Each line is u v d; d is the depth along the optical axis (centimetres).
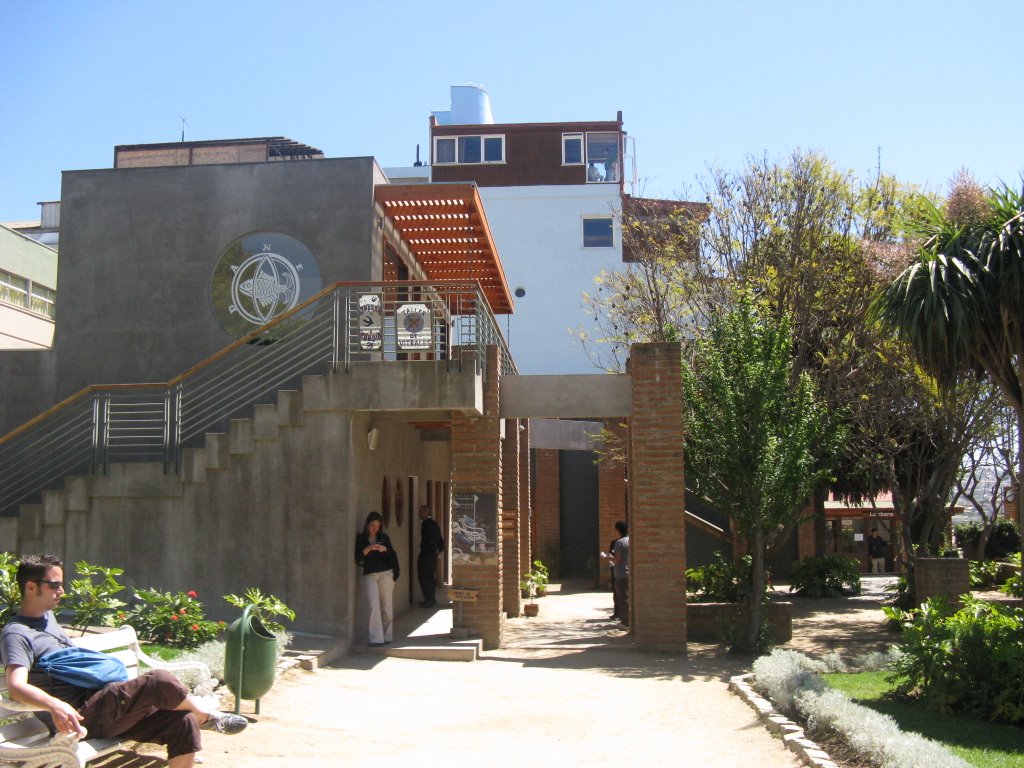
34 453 1527
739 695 1023
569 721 902
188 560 1316
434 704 975
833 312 1934
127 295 1567
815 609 2027
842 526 3500
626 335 2236
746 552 2356
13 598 908
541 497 2986
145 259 1573
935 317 1034
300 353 1512
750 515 1433
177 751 590
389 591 1350
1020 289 1019
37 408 1555
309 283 1530
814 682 912
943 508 2089
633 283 2275
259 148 4041
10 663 557
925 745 673
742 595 1600
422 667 1216
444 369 1302
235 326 1541
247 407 1512
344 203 1541
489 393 1429
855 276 1919
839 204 2044
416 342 1317
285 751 750
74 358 1561
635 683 1127
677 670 1230
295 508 1311
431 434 1978
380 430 1502
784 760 746
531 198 3934
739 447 1427
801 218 2005
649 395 1429
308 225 1544
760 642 1391
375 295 1338
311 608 1296
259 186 1563
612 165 4038
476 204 1565
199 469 1322
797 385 1592
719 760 750
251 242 1554
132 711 585
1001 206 1066
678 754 772
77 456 1523
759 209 2081
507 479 1848
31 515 1332
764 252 2044
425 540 1816
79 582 973
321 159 1555
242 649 832
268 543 1310
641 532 1407
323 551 1301
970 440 1934
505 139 4072
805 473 1469
